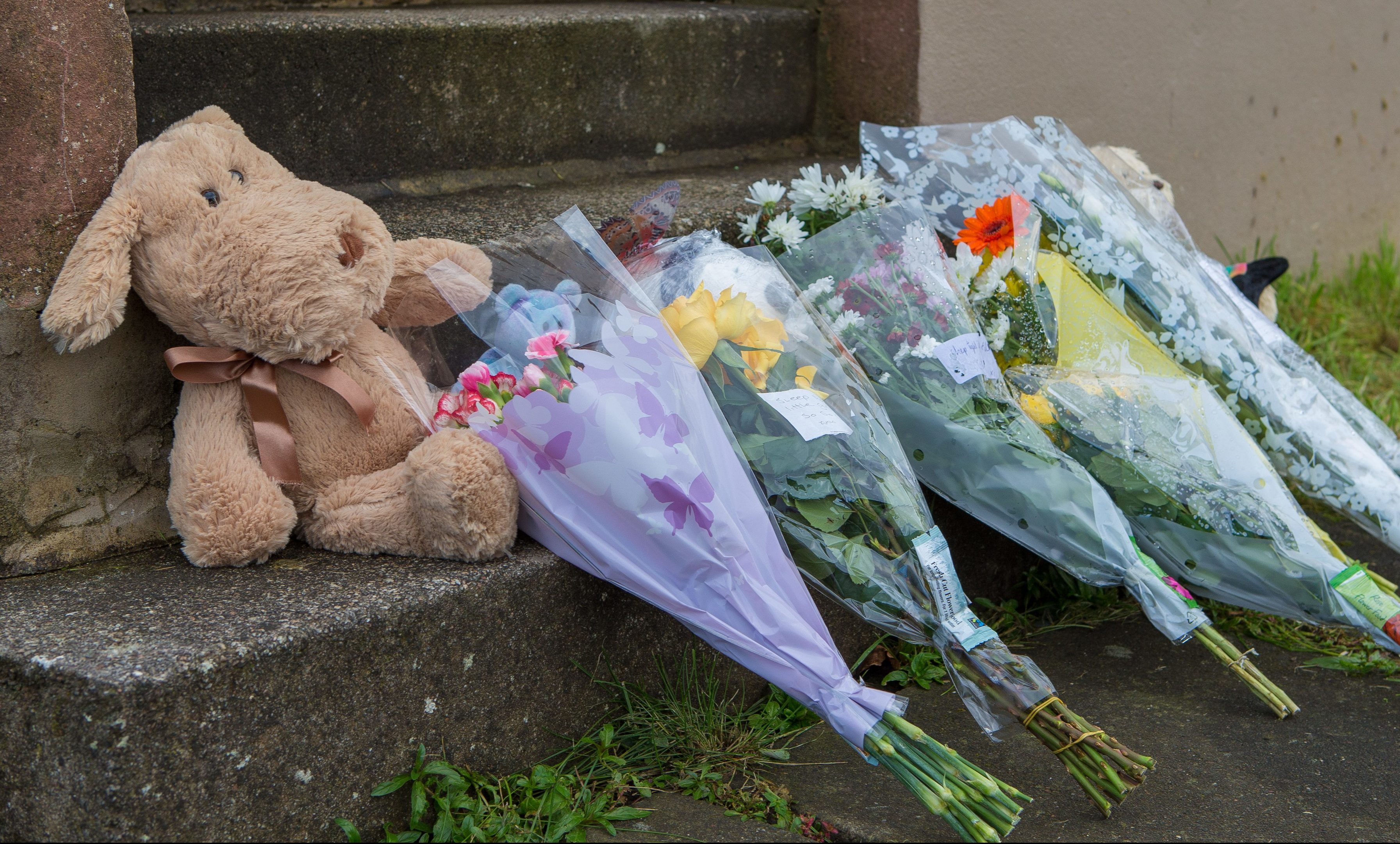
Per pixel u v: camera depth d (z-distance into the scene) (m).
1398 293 4.38
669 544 1.63
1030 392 2.11
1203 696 2.09
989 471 1.96
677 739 1.83
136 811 1.33
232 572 1.65
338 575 1.63
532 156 2.77
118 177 1.67
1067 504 1.93
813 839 1.67
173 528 1.77
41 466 1.66
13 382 1.61
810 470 1.76
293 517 1.68
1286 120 4.17
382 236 1.70
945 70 3.07
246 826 1.41
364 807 1.53
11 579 1.64
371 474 1.74
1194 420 2.09
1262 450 2.31
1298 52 4.13
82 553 1.71
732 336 1.85
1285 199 4.28
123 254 1.57
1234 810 1.72
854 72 3.18
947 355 1.96
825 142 3.28
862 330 2.00
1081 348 2.23
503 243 1.84
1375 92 4.56
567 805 1.64
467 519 1.62
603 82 2.84
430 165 2.61
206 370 1.65
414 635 1.55
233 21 2.31
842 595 1.78
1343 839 1.65
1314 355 3.76
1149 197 2.67
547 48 2.72
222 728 1.38
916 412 1.97
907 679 2.12
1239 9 3.83
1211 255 4.03
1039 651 2.28
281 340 1.61
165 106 2.22
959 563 2.33
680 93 3.00
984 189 2.34
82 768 1.33
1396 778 1.82
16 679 1.37
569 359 1.66
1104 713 2.02
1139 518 2.09
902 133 2.42
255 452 1.69
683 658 1.93
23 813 1.40
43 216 1.61
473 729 1.65
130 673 1.32
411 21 2.53
